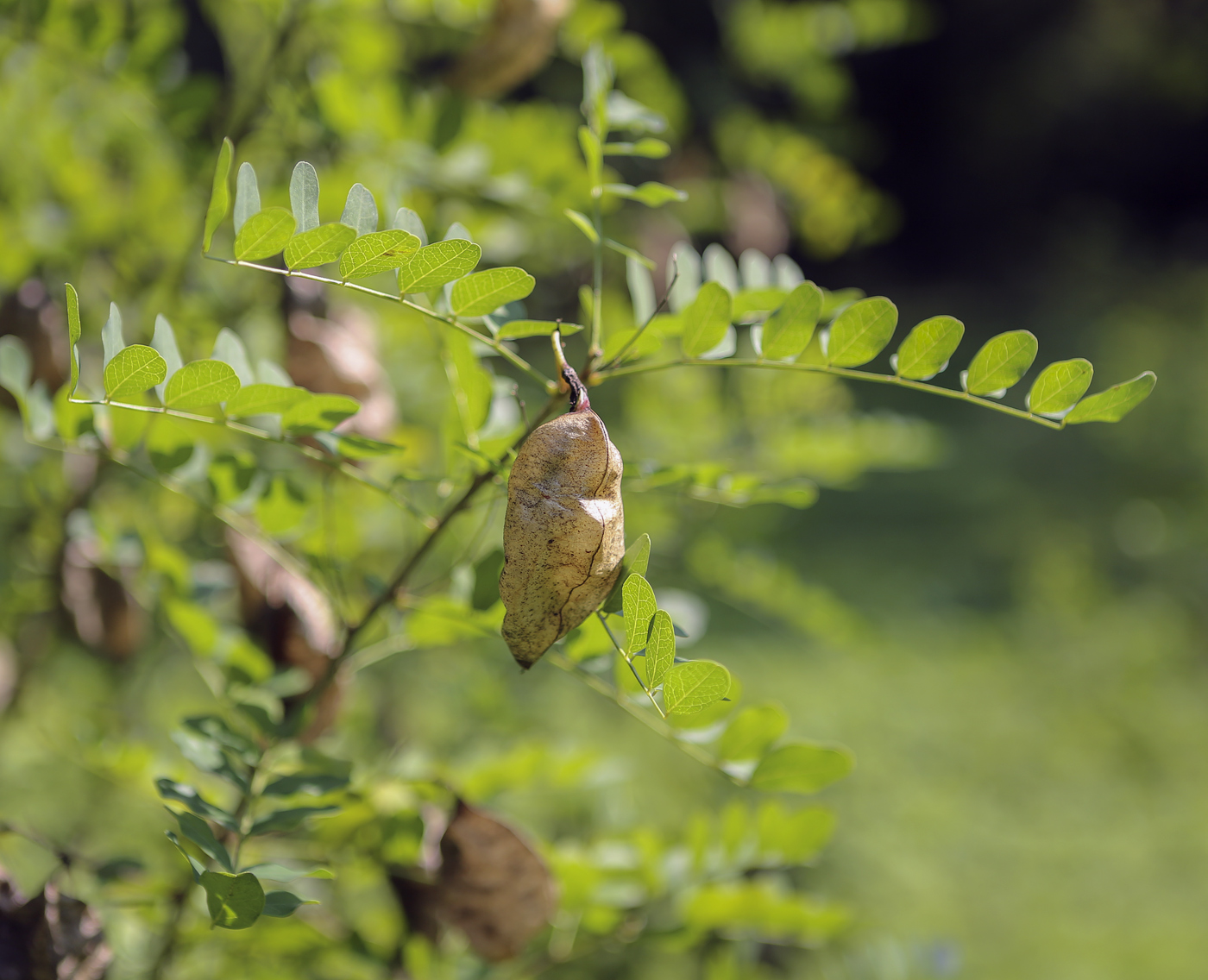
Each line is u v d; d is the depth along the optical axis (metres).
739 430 1.44
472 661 1.33
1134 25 9.02
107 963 0.84
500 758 0.94
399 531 1.12
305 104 0.99
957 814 3.03
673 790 2.19
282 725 0.86
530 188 1.03
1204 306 6.05
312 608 0.90
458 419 0.86
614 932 0.92
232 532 0.93
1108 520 4.88
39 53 1.03
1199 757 3.38
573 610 0.77
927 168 9.34
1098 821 3.07
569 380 0.78
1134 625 4.02
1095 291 7.56
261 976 0.93
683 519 1.44
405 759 0.92
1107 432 5.37
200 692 1.50
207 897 0.77
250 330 1.06
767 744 0.83
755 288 0.87
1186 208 9.26
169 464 0.87
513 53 1.00
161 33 0.99
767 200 1.71
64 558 1.00
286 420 0.80
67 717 1.13
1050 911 2.69
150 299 1.06
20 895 0.83
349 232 0.76
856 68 8.84
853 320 0.80
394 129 1.00
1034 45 8.93
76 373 0.76
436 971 0.91
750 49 1.74
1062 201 9.35
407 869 0.89
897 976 0.94
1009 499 5.36
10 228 0.99
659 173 1.64
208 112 1.00
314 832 0.91
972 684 3.76
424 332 1.15
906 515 5.45
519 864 0.88
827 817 0.91
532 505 0.76
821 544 5.19
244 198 0.78
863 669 3.85
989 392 0.79
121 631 1.02
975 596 4.60
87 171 1.07
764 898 0.91
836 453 1.24
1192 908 2.73
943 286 8.96
